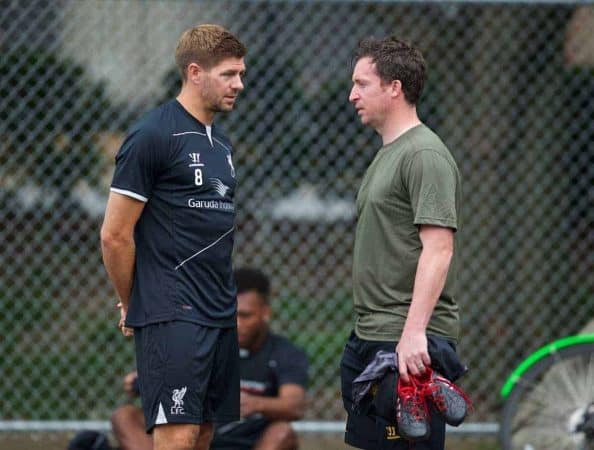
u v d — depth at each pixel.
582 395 20.66
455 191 15.01
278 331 27.12
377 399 14.85
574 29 27.41
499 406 26.17
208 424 16.42
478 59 27.70
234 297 15.91
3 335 25.67
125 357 25.78
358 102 15.65
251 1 23.06
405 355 14.54
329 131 27.69
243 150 27.20
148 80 27.36
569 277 27.22
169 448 15.27
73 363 25.47
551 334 27.00
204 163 15.23
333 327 27.22
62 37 26.22
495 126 27.62
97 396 25.36
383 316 15.17
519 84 27.58
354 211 27.75
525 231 27.28
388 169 15.13
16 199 25.89
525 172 27.44
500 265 27.28
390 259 15.09
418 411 14.54
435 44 28.08
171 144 15.00
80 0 26.27
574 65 27.47
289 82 27.69
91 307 26.48
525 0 22.67
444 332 15.28
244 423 19.84
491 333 26.92
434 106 27.95
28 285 26.17
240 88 15.48
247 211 27.36
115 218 14.95
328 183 27.66
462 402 14.63
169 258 15.17
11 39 25.61
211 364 15.42
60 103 24.52
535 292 27.03
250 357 20.30
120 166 14.92
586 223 27.30
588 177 27.27
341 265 27.67
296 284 27.62
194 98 15.40
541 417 20.73
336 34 28.59
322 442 23.83
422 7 27.59
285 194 27.48
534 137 27.44
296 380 20.11
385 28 28.70
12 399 24.94
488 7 25.30
